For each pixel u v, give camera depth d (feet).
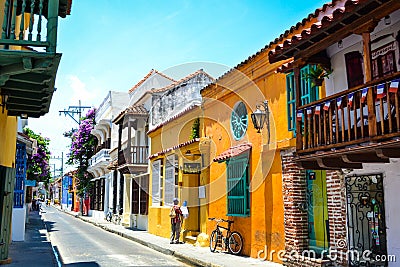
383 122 21.29
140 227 77.66
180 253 44.80
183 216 54.29
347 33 24.06
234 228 43.45
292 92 34.81
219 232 44.91
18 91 32.50
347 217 29.01
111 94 99.81
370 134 21.85
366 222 27.55
